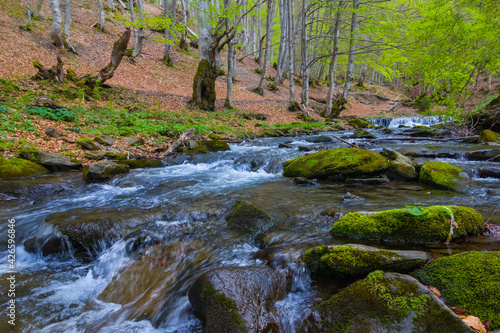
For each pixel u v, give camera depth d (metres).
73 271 3.11
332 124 16.33
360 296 1.88
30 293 2.72
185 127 11.30
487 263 1.95
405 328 1.64
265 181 5.88
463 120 9.82
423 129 11.66
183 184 5.78
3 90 9.76
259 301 2.01
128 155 8.20
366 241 2.82
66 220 3.59
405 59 12.90
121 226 3.54
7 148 6.68
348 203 4.04
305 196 4.56
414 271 2.18
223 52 29.33
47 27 17.67
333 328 1.82
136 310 2.44
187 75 20.88
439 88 9.55
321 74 33.34
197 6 14.62
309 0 15.80
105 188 5.63
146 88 16.55
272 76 29.00
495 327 1.61
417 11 10.80
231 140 10.91
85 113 10.33
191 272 2.73
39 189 5.21
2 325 2.28
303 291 2.24
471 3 7.45
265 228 3.46
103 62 17.34
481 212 3.40
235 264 2.70
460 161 6.25
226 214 4.00
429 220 2.74
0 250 3.48
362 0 14.97
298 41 28.27
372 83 38.72
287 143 10.32
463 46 7.93
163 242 3.28
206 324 1.92
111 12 25.39
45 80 11.47
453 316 1.58
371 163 5.47
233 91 21.70
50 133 8.06
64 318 2.38
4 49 13.29
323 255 2.32
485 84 26.52
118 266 3.03
